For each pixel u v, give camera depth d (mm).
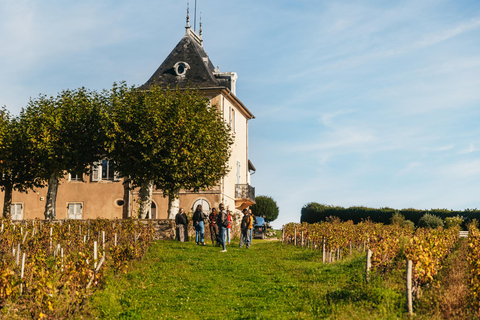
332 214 50250
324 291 12898
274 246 26562
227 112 40188
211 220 25109
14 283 10281
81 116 30531
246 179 46031
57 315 10422
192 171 29031
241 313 11266
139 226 22953
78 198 38312
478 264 11102
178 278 15383
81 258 11805
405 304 10734
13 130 31344
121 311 11594
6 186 32406
